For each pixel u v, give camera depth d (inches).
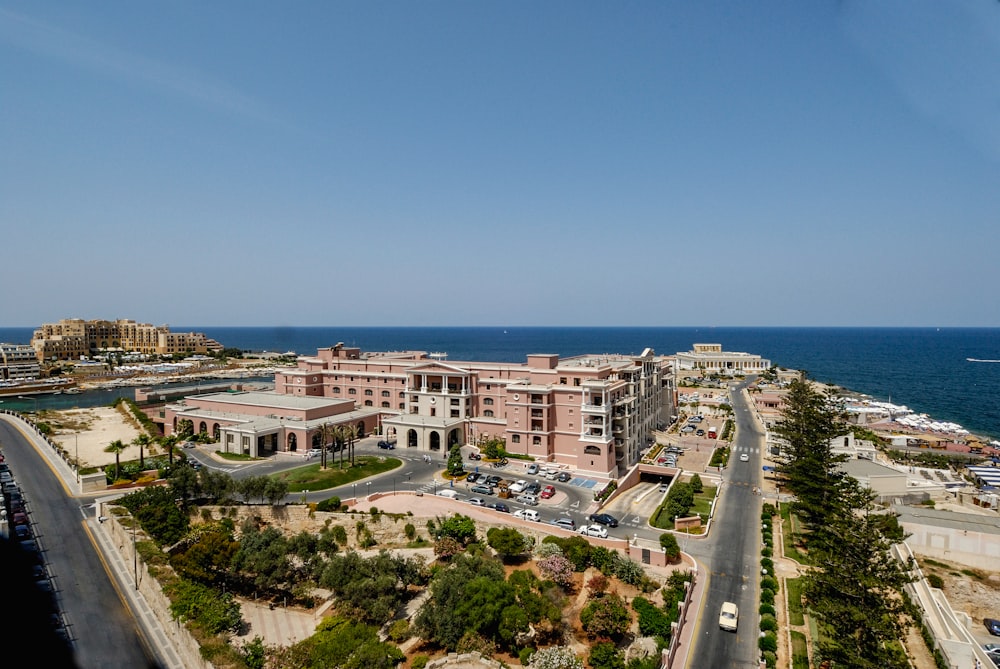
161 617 2249.0
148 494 3255.4
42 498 3511.3
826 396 4436.5
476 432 5078.7
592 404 4421.8
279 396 5935.0
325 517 3324.3
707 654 2156.7
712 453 5012.3
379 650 1982.0
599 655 2059.5
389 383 5777.6
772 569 2755.9
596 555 2844.5
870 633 2075.5
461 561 2618.1
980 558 2947.8
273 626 2440.9
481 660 2094.0
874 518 2271.2
